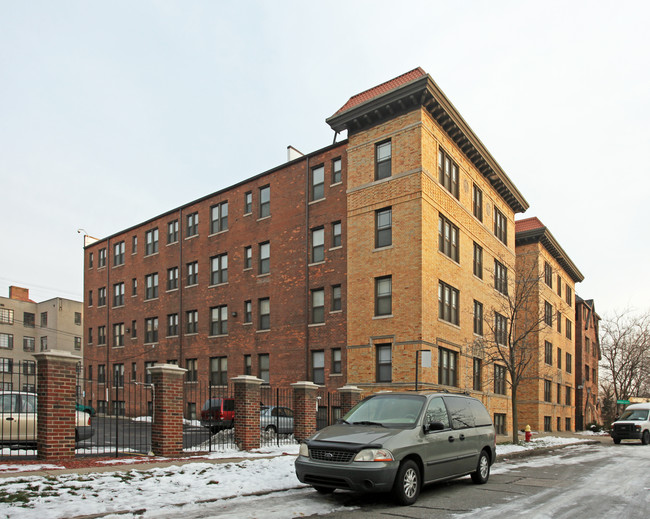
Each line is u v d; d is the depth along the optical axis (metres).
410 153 24.27
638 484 12.02
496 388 31.45
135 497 8.60
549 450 22.30
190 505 8.56
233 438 17.02
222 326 33.78
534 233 39.69
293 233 30.03
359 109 25.77
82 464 11.23
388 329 23.83
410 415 10.07
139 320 40.59
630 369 52.44
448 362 25.62
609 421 59.09
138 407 39.03
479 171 31.12
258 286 31.48
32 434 13.73
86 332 46.69
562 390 46.06
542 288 40.50
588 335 59.47
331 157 28.78
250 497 9.46
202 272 35.66
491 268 32.06
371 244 25.09
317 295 28.34
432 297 23.98
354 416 10.64
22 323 66.94
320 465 8.98
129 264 42.66
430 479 9.77
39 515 7.20
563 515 8.46
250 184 33.22
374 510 8.57
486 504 9.27
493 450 12.30
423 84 23.64
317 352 27.78
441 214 25.64
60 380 11.81
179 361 36.12
